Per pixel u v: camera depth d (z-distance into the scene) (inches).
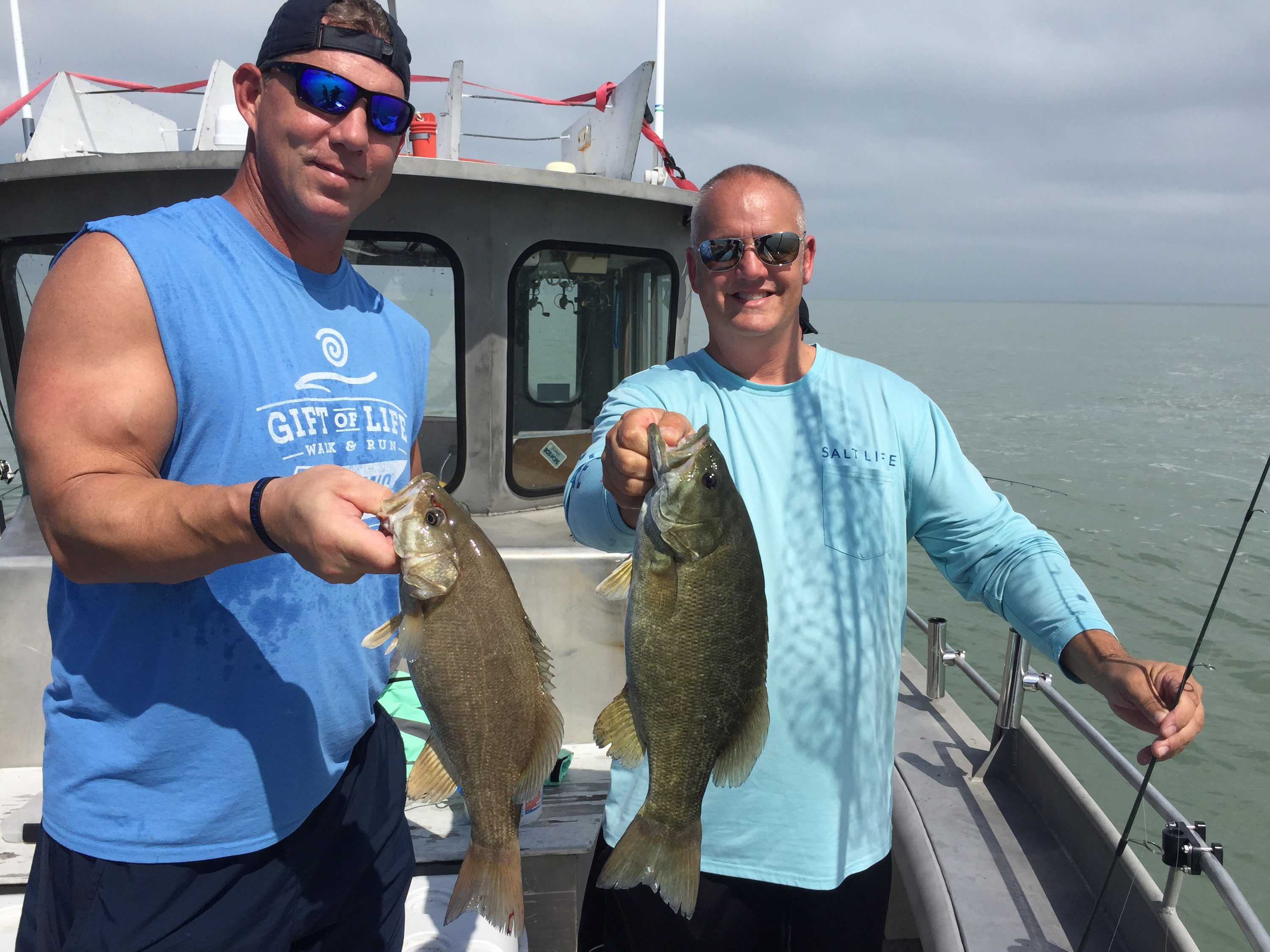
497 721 66.6
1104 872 105.0
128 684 67.7
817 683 84.5
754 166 90.4
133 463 64.5
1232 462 811.4
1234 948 228.5
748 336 89.1
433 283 154.4
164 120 174.4
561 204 156.9
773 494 87.6
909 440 93.1
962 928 102.7
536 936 124.6
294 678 72.8
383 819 86.4
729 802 84.1
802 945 86.1
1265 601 455.2
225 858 70.8
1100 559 523.5
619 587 70.9
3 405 158.2
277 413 71.9
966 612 455.5
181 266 68.0
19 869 115.8
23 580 132.0
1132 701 75.8
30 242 146.2
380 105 74.2
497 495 165.8
